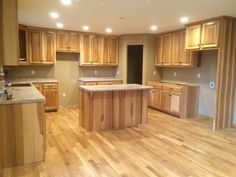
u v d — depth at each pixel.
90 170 2.73
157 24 5.11
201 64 5.55
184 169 2.80
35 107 2.88
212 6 3.54
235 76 4.71
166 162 2.99
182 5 3.50
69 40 6.31
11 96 2.91
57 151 3.33
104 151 3.34
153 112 6.21
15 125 2.80
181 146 3.61
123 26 5.45
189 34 5.05
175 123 5.07
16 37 2.86
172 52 6.07
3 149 2.78
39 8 3.76
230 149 3.51
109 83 6.72
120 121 4.70
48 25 5.46
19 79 5.92
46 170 2.72
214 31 4.40
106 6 3.60
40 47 5.89
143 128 4.64
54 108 6.10
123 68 6.95
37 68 6.28
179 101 5.50
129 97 4.75
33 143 2.91
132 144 3.66
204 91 5.50
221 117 4.63
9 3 2.79
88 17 4.45
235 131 4.50
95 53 6.76
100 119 4.48
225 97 4.63
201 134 4.27
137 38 6.66
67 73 6.77
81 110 4.66
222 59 4.43
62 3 3.44
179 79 6.34
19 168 2.78
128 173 2.66
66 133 4.22
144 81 6.74
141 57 7.32
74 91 6.94
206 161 3.05
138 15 4.22
